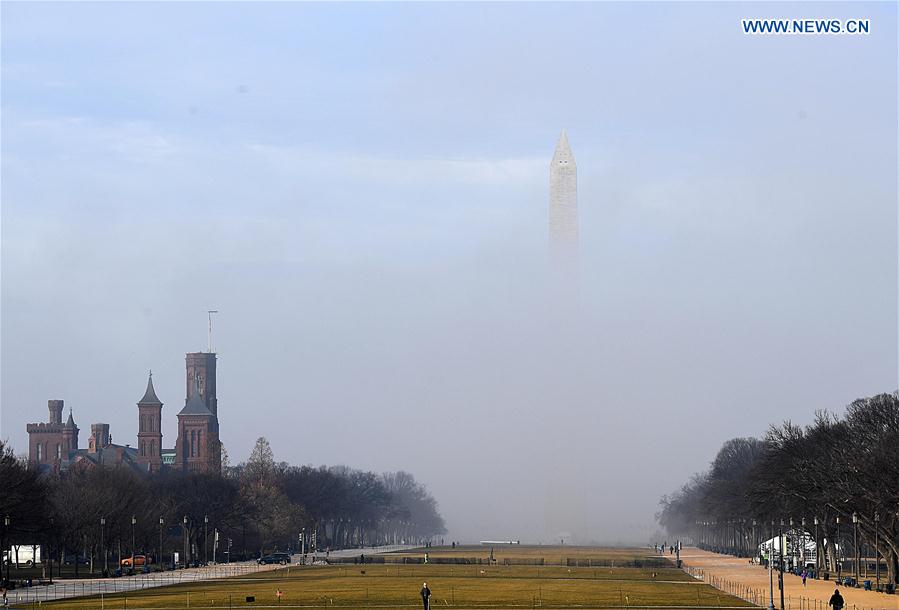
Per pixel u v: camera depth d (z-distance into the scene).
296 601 165.62
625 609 152.75
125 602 166.25
